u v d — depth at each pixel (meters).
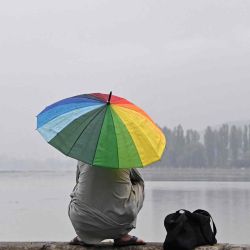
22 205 35.09
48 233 21.27
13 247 7.82
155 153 7.29
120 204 7.52
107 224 7.56
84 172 7.55
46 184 80.25
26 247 7.81
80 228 7.64
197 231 7.54
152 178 108.88
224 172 137.25
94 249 7.69
